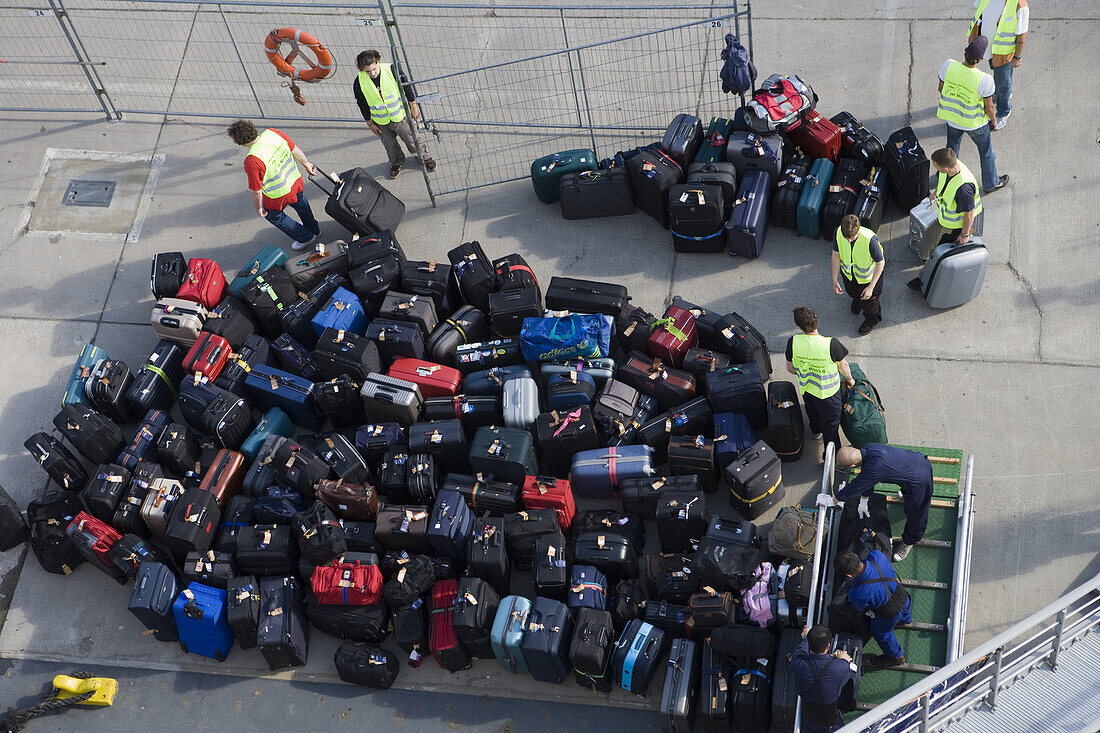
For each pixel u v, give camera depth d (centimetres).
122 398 1152
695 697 937
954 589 905
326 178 1343
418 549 1032
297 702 1002
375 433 1080
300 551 1031
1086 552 985
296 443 1069
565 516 1025
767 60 1362
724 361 1077
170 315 1162
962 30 1350
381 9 1160
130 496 1072
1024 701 755
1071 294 1135
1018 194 1210
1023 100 1278
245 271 1203
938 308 1145
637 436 1060
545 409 1120
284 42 1421
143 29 1503
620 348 1147
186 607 1001
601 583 978
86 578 1090
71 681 1011
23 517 1120
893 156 1167
